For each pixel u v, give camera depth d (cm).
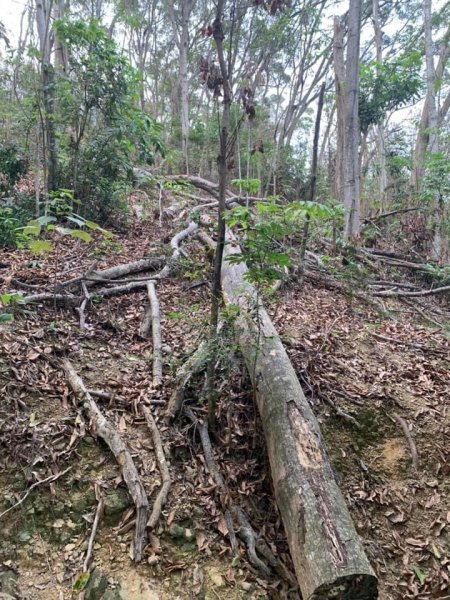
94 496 228
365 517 265
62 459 238
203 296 417
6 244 458
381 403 328
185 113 1142
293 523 209
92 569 202
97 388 287
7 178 555
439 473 295
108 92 517
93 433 253
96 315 367
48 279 397
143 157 573
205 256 482
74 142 546
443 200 687
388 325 461
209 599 204
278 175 838
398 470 294
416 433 314
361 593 185
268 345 301
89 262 455
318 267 548
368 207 935
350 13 612
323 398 320
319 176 962
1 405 250
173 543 221
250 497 252
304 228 495
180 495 241
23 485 223
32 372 279
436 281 595
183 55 1156
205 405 293
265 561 223
